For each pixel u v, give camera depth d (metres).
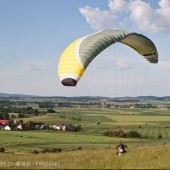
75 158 21.17
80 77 21.77
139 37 27.72
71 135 125.81
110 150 26.98
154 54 30.75
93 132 137.38
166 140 108.75
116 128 150.75
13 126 148.75
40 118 196.12
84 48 22.75
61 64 22.38
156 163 19.61
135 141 104.31
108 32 25.39
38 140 109.25
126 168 17.97
